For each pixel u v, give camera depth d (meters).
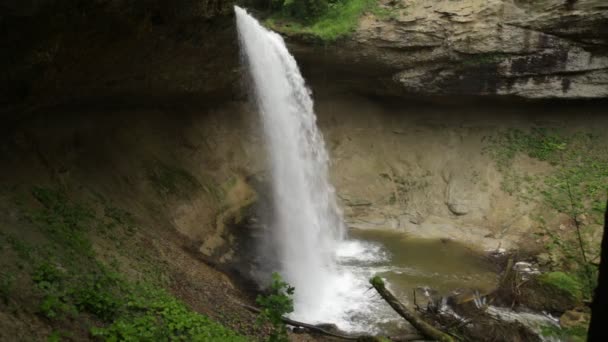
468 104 17.30
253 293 10.20
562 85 14.62
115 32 7.26
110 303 6.09
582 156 15.08
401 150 18.36
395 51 16.11
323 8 17.08
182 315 6.96
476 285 11.97
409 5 15.93
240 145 15.51
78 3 5.99
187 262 10.01
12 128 8.87
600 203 13.44
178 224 11.77
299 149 16.45
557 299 10.41
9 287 5.23
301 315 10.17
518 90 15.21
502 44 14.66
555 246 13.08
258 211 14.83
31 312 5.07
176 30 8.57
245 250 12.72
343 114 19.27
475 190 16.17
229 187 14.55
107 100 10.53
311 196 16.88
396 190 17.69
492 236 14.66
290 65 16.03
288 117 15.80
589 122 15.53
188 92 12.01
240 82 13.33
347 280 12.39
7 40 5.56
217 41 10.29
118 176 11.23
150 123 13.02
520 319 10.02
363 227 16.78
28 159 8.91
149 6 7.33
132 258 8.58
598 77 14.07
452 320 9.90
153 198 11.67
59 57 6.82
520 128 16.61
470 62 15.38
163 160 12.93
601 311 2.58
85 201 9.40
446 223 15.93
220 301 8.81
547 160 15.49
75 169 10.09
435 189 17.08
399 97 18.27
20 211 7.32
